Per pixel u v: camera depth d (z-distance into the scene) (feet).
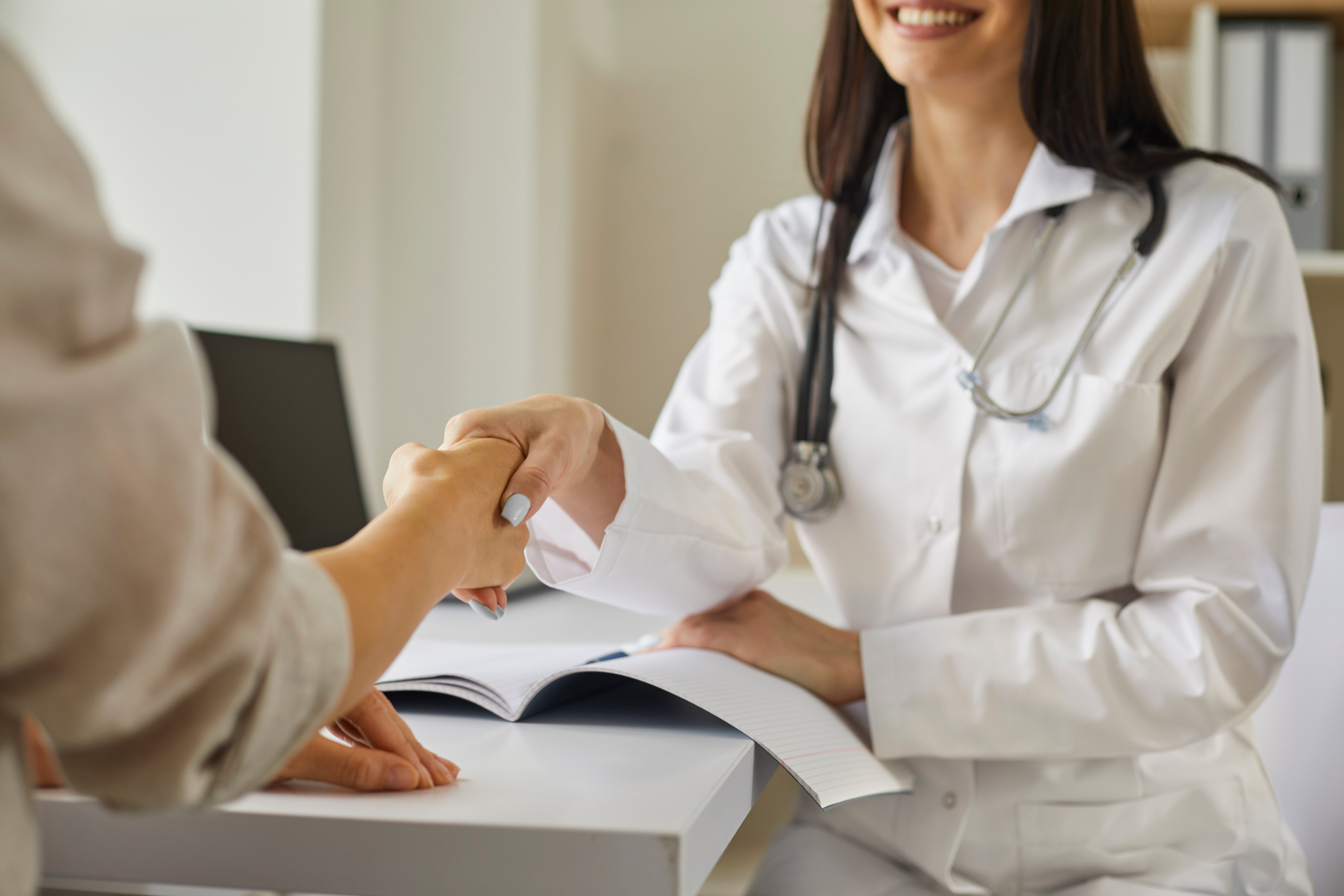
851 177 3.46
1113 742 2.60
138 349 0.97
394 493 1.69
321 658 1.14
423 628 3.92
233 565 1.05
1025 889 2.86
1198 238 2.90
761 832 5.59
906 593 3.06
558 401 2.23
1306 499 2.73
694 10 7.35
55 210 0.89
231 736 1.08
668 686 2.12
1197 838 2.83
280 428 4.65
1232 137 6.08
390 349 6.40
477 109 6.31
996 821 2.87
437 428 6.36
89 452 0.90
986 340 2.98
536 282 6.28
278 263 5.88
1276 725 3.40
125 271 0.95
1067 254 3.06
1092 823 2.81
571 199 6.77
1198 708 2.57
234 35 5.96
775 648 2.74
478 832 1.42
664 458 2.64
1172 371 2.98
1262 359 2.80
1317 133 6.02
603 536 2.54
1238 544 2.70
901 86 3.48
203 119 5.99
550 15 6.40
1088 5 2.96
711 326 3.69
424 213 6.37
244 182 5.93
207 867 1.48
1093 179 3.05
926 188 3.39
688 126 7.36
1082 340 2.91
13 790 1.02
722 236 7.32
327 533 4.82
